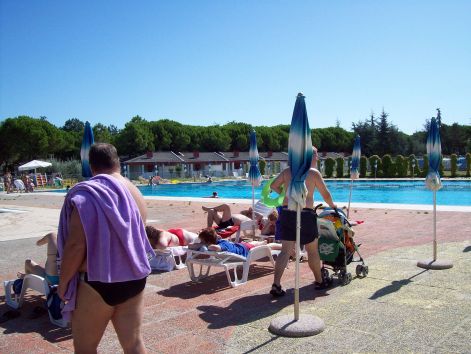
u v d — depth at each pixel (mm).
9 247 10453
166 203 20922
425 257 7879
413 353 3939
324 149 92438
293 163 4672
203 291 6285
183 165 67062
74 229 2721
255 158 10445
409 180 41031
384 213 14656
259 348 4207
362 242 9625
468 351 3938
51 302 5090
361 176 46938
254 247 7207
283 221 5750
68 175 53938
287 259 5859
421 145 86000
